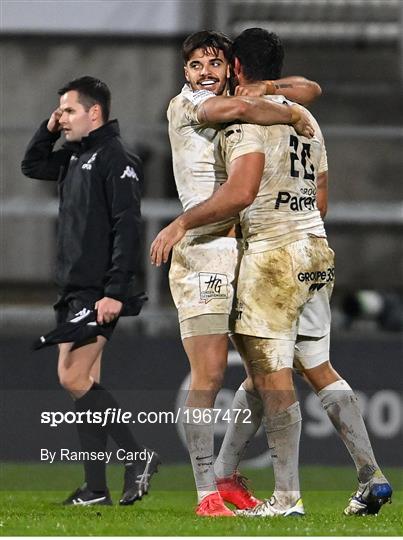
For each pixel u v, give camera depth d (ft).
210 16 136.26
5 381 103.09
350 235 141.90
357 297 127.03
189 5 137.90
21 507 61.72
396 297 127.95
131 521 52.11
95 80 64.54
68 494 74.38
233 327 54.85
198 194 55.88
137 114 139.95
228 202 51.85
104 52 139.64
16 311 121.19
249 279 53.52
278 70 56.49
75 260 63.16
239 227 56.08
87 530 48.80
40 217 133.28
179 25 138.92
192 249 55.47
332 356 106.22
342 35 139.23
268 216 53.42
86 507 61.00
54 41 139.23
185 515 55.36
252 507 58.44
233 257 55.57
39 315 120.98
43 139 67.62
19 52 139.33
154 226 117.19
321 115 142.72
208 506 54.90
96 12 139.23
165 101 139.95
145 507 62.95
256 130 52.85
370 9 137.28
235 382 99.50
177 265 56.13
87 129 64.03
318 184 58.18
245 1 135.44
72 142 64.85
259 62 55.77
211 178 55.88
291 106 54.34
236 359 99.60
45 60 139.54
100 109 64.13
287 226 53.47
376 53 141.69
